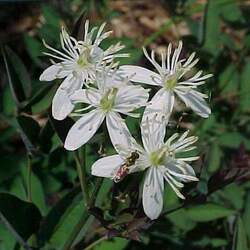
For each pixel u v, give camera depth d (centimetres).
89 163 13
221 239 16
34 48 18
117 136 11
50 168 15
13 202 12
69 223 13
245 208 15
